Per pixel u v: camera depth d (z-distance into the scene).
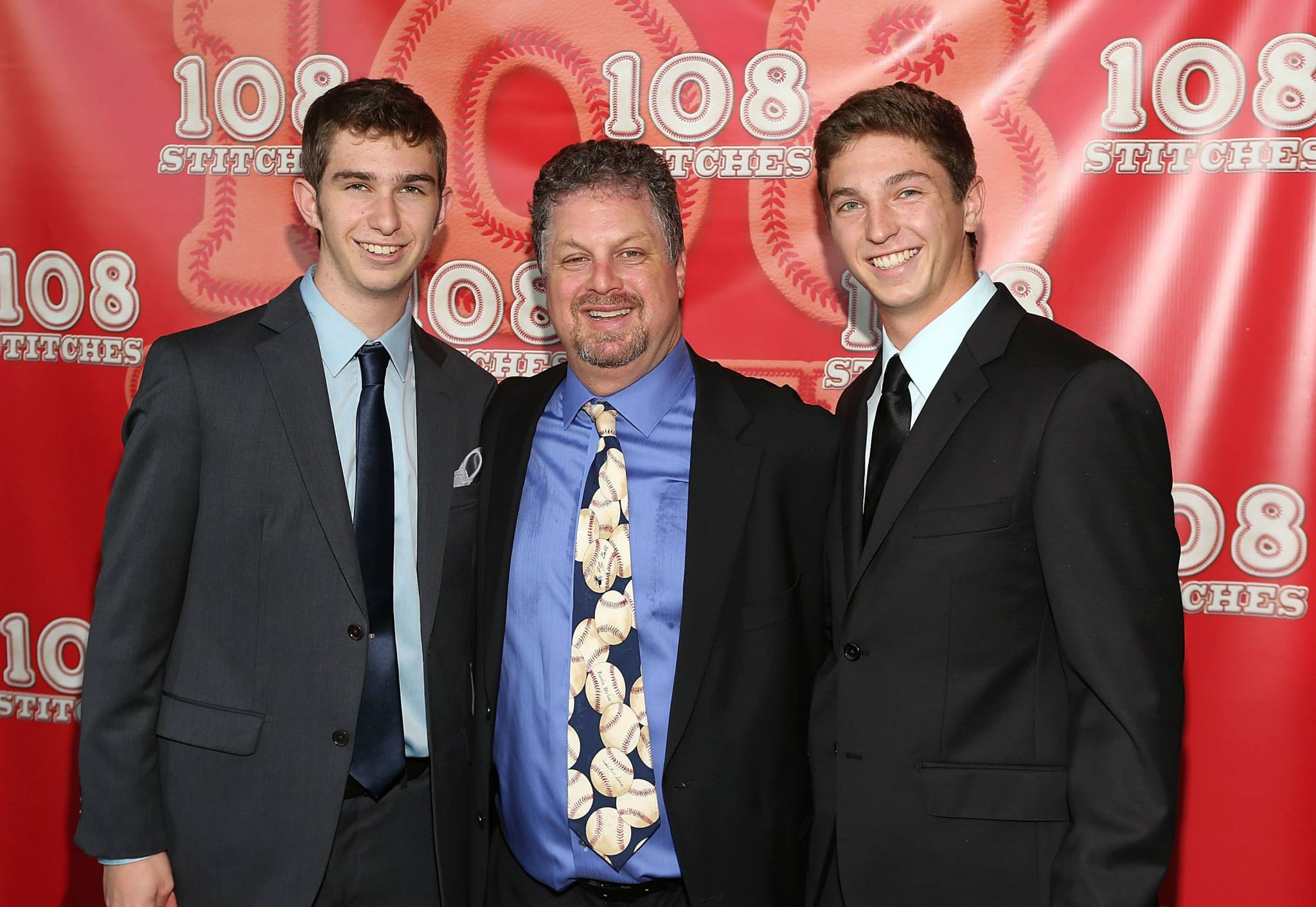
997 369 1.39
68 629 2.30
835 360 2.13
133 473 1.47
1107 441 1.27
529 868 1.56
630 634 1.51
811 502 1.60
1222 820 2.05
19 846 2.36
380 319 1.60
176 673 1.51
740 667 1.51
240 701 1.49
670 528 1.53
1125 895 1.19
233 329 1.57
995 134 2.03
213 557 1.50
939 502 1.36
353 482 1.57
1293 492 1.99
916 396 1.47
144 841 1.47
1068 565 1.26
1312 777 2.01
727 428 1.57
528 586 1.55
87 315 2.26
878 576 1.39
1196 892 2.06
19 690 2.32
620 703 1.50
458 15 2.13
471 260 2.19
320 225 1.60
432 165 1.58
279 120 2.18
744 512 1.52
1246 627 2.02
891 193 1.41
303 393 1.52
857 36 2.05
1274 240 1.96
